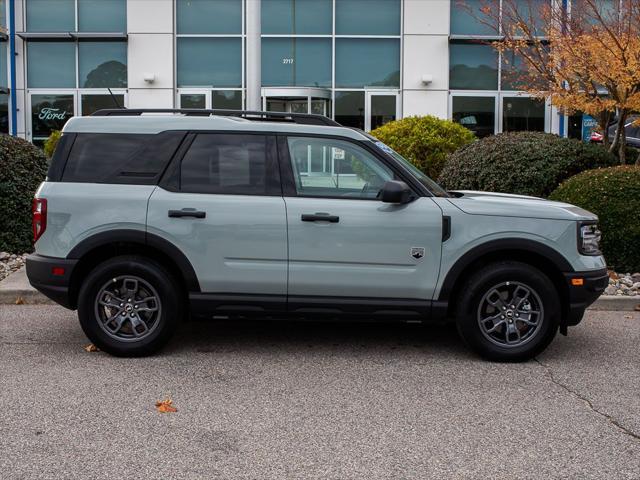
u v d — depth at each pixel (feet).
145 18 60.59
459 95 61.05
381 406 15.67
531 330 18.89
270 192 18.88
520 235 18.61
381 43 61.62
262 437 13.88
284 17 61.57
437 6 60.23
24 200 32.45
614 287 27.17
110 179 19.01
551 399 16.21
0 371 17.97
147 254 19.31
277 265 18.74
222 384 17.08
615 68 32.01
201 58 61.57
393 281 18.69
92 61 61.57
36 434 13.93
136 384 17.01
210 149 19.17
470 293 18.62
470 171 34.86
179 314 19.17
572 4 36.04
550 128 60.59
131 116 19.60
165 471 12.34
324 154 19.15
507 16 44.24
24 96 61.62
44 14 61.31
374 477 12.18
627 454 13.21
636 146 49.70
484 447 13.48
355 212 18.61
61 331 22.08
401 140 42.42
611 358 19.66
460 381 17.47
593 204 29.50
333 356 19.61
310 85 61.93
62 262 18.72
